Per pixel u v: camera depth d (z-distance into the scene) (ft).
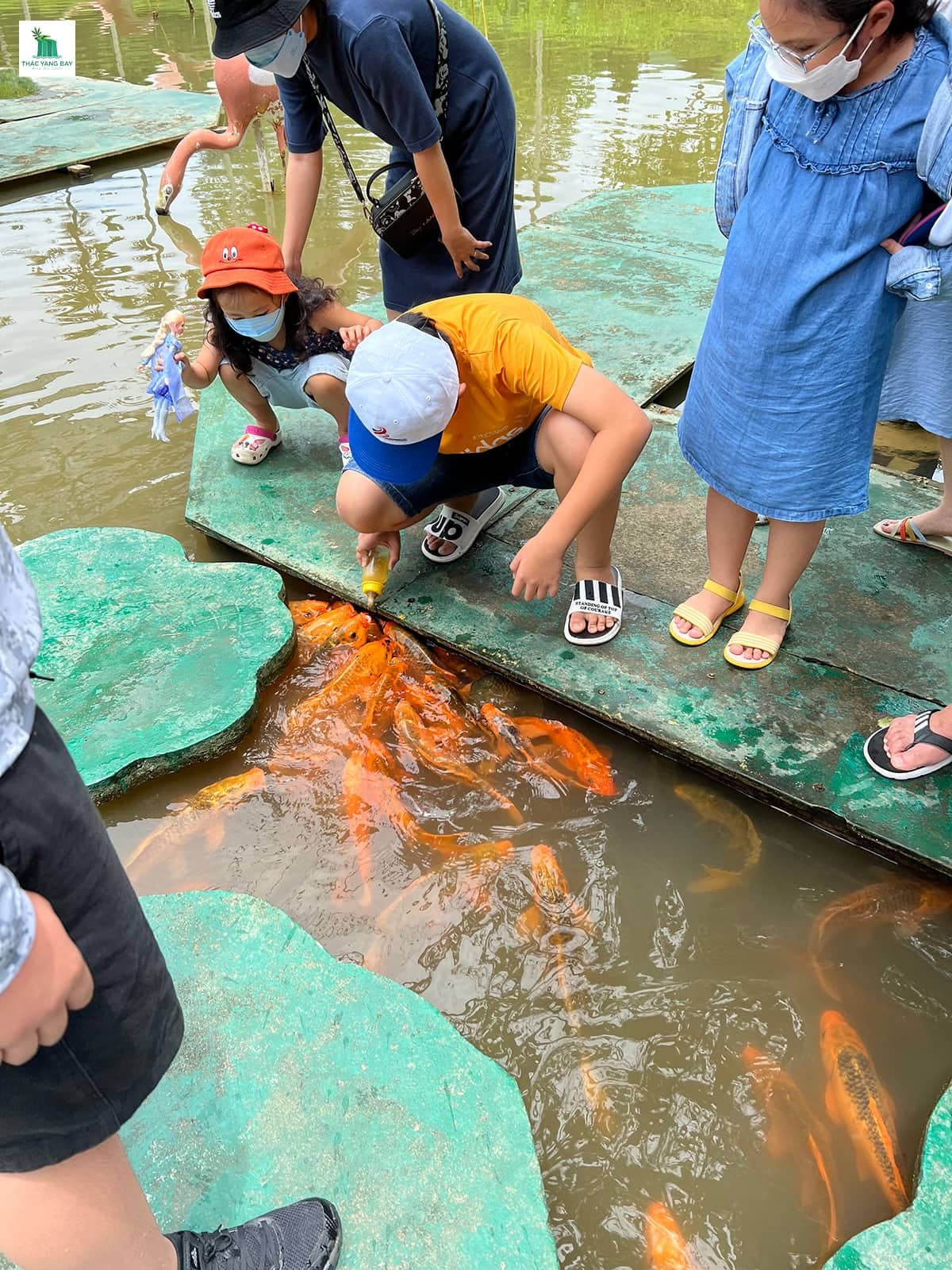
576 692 7.41
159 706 7.48
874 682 7.32
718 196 6.73
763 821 6.73
